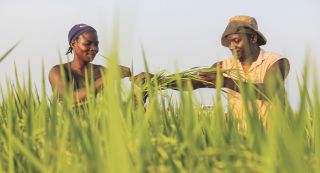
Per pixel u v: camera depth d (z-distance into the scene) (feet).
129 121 7.52
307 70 5.71
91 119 8.07
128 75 13.23
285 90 7.07
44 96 8.34
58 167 5.97
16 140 6.34
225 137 7.19
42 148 6.95
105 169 5.14
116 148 4.89
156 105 7.80
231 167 5.47
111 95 4.93
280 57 16.49
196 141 6.75
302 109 5.72
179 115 9.79
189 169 5.91
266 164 5.27
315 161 5.97
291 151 5.15
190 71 14.15
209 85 14.52
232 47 16.48
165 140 6.81
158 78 13.51
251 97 6.75
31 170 6.59
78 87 15.98
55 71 16.05
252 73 16.20
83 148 6.27
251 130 6.59
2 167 6.88
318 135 6.01
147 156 6.01
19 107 10.15
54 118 6.72
